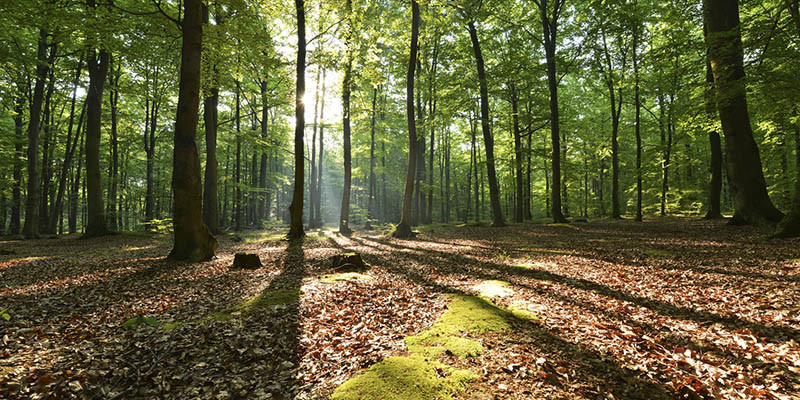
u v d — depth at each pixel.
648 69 22.42
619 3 18.62
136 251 12.56
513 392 2.97
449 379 3.15
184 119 9.41
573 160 31.33
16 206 23.50
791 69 9.82
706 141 26.00
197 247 9.75
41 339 4.12
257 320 4.67
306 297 5.66
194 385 3.19
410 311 5.15
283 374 3.35
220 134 27.23
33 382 3.15
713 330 4.20
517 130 24.47
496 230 18.98
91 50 14.96
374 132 28.25
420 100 27.59
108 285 6.85
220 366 3.50
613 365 3.43
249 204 37.38
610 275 7.15
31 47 18.88
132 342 4.02
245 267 8.77
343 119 21.95
